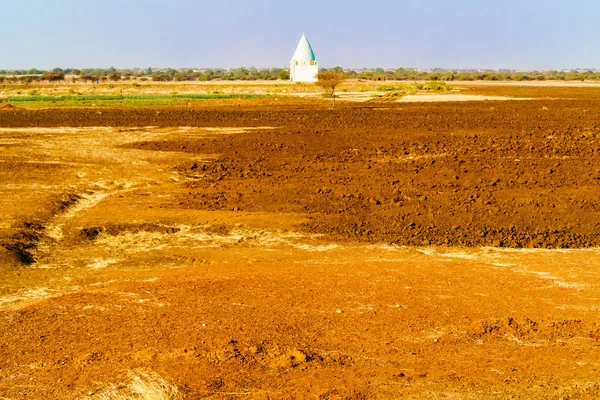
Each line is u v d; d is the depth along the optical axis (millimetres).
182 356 8812
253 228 16141
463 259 13859
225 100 61656
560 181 21141
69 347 9164
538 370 8469
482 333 9680
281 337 9500
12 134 33344
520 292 11578
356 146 29297
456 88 85500
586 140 29625
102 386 7961
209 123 38875
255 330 9742
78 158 25875
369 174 22812
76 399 7633
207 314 10406
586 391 7828
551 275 12656
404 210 17812
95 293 11516
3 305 11133
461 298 11234
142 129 35812
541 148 27344
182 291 11594
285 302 10992
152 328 9828
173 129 35875
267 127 36875
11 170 22766
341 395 7777
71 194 19172
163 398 7629
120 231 15742
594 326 9922
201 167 24250
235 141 30766
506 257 14000
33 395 7770
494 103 54250
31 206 17266
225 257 13961
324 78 61906
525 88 86125
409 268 13070
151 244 14922
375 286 11859
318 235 15711
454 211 17531
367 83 104125
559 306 10852
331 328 9883
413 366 8625
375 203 18672
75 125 37812
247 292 11516
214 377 8242
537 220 16781
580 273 12781
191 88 84375
